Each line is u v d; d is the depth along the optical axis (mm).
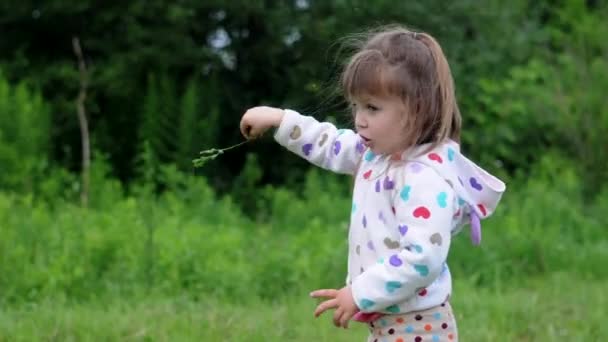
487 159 10695
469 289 6562
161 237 6820
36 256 6508
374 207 3238
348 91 3215
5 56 11594
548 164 10188
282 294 6320
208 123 10297
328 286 6449
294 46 11086
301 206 8898
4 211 7410
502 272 7207
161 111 10164
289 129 3613
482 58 11344
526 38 11820
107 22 11062
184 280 6344
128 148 11195
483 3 11625
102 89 10945
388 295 3070
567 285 6871
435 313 3260
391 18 10867
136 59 10656
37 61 11430
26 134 9492
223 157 11734
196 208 8531
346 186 9719
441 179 3137
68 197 8828
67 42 11680
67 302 5934
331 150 3566
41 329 5027
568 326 5523
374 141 3195
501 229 8078
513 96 11117
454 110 3303
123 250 6559
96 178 9102
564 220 8781
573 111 10961
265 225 8578
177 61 10797
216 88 10922
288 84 11336
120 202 8234
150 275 6340
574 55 11406
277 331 5121
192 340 4836
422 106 3164
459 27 11391
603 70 10992
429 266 3049
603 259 7633
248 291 6203
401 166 3184
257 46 11078
